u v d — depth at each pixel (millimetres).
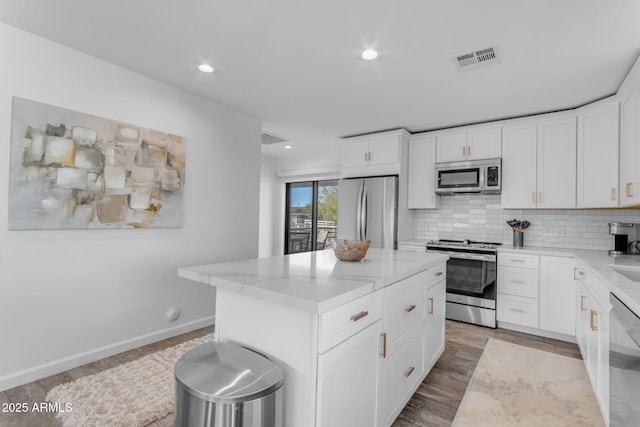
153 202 2822
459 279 3758
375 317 1600
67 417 1823
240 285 1459
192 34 2160
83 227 2396
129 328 2721
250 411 1146
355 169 4566
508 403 2121
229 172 3514
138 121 2734
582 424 1917
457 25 1999
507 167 3703
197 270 1766
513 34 2078
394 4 1819
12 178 2086
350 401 1429
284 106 3469
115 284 2625
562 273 3184
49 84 2244
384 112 3609
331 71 2654
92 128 2436
